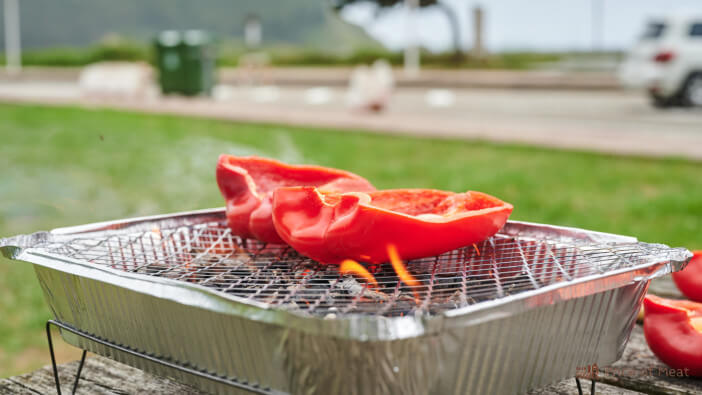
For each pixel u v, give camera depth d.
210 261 1.21
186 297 0.85
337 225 0.97
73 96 15.58
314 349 0.78
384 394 0.78
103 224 1.29
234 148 7.21
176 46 14.82
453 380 0.81
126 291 0.94
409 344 0.76
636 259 1.03
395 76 21.86
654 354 1.27
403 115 10.84
